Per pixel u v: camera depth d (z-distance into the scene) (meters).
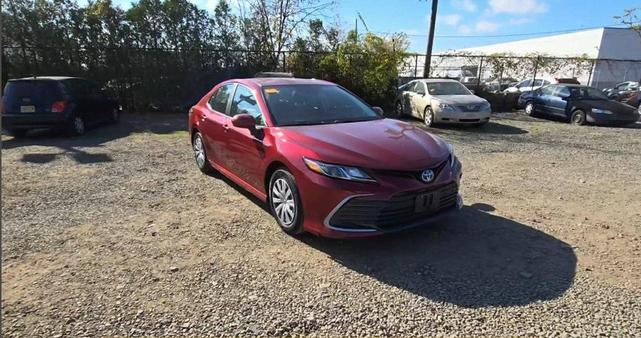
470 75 19.48
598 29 33.53
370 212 3.53
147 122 12.41
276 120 4.48
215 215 4.65
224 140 5.25
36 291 3.10
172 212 4.74
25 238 4.01
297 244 3.94
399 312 2.90
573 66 19.80
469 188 5.81
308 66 15.64
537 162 7.53
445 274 3.41
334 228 3.61
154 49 14.30
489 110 11.94
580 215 4.79
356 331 2.71
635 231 4.33
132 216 4.61
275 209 4.23
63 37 13.78
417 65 18.36
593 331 2.71
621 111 12.66
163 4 14.05
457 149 8.67
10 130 9.38
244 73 15.41
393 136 4.12
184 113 14.66
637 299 3.07
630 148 9.10
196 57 14.69
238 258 3.65
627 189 5.87
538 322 2.80
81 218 4.54
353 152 3.68
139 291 3.12
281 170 4.06
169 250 3.79
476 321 2.81
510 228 4.38
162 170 6.62
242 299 3.04
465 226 4.41
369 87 15.09
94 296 3.05
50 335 2.62
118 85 14.46
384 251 3.81
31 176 6.22
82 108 10.11
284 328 2.72
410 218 3.70
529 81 19.62
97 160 7.31
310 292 3.14
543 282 3.30
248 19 15.36
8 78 13.70
